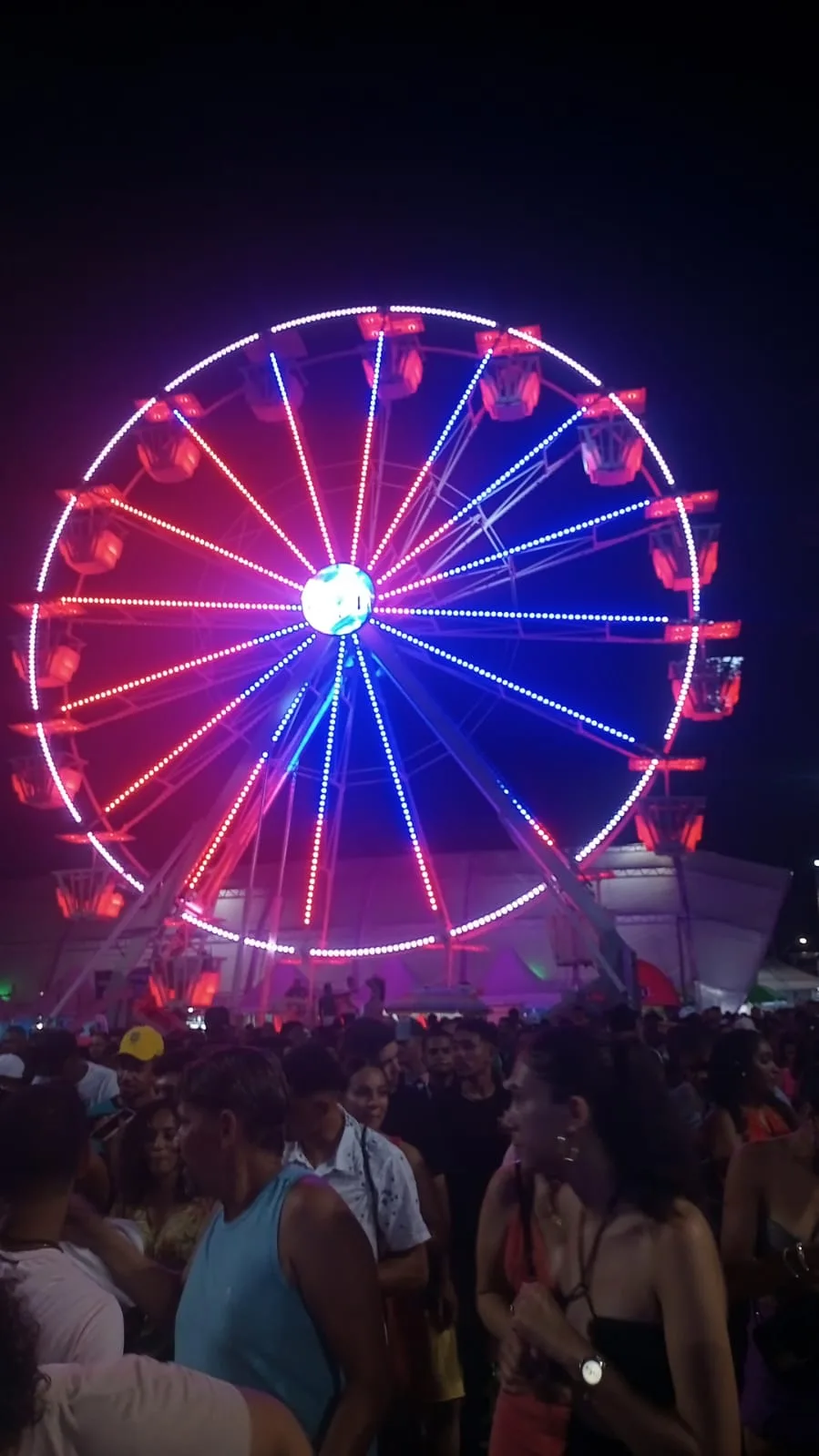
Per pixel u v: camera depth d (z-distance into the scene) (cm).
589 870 3372
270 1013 2456
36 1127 353
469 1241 716
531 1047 372
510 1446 366
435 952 3291
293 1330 353
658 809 2492
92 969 2483
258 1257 357
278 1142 386
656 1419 321
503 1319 412
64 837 2539
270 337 2609
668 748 2422
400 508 2502
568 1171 359
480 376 2575
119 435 2611
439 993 2136
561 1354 336
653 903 3412
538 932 3294
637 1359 335
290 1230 359
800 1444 429
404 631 2584
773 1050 1117
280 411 2658
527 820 2436
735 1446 320
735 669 2456
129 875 2542
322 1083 525
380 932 3388
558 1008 1066
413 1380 568
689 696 2459
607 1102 354
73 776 2591
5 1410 203
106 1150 652
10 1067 962
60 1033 784
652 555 2525
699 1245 336
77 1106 366
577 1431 355
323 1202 365
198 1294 369
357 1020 741
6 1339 208
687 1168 350
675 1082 952
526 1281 397
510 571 2522
